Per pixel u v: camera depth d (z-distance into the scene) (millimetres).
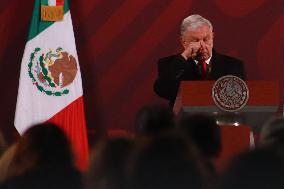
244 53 20766
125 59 21047
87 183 8234
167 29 20938
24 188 8133
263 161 7105
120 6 21078
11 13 20812
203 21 16141
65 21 20297
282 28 20766
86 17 20969
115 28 21078
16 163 8469
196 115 9961
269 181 7035
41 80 19953
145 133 8367
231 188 7102
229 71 16359
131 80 20938
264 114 12867
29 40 20094
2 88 20656
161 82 15570
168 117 8602
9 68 20719
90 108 20812
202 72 16188
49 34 20156
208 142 9797
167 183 7566
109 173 8109
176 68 15539
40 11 20281
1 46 20734
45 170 8250
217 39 20781
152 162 7641
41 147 8375
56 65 20016
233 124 12680
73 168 8359
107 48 21000
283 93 20516
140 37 21016
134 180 7672
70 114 19891
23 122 19766
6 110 20672
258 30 20797
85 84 20844
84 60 20891
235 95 12516
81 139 19828
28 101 19859
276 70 20688
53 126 8531
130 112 20844
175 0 20938
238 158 7203
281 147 7707
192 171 7625
